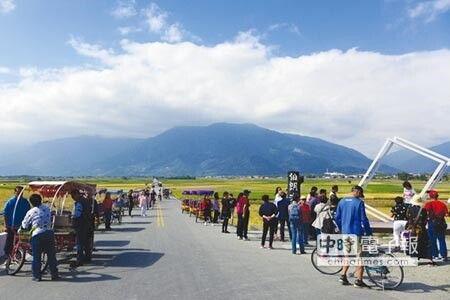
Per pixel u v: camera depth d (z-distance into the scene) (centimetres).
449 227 2217
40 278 1038
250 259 1360
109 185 14088
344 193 7288
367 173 2461
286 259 1370
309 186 10719
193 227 2552
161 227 2525
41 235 1039
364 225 1002
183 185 15938
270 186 12900
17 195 1228
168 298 862
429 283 1049
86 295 888
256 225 2805
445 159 2111
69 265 1227
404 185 1720
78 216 1238
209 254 1454
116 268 1192
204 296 880
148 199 4953
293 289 953
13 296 883
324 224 1165
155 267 1206
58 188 1415
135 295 887
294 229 1506
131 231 2270
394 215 1521
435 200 1369
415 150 2272
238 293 908
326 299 872
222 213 2250
